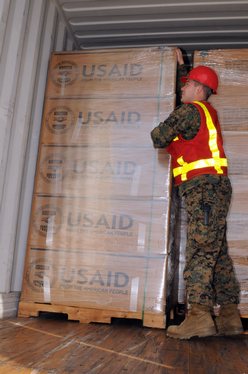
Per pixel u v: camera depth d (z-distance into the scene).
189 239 2.79
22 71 3.34
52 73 3.68
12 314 3.25
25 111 3.35
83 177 3.43
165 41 4.51
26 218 3.50
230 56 3.59
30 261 3.35
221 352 2.43
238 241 3.31
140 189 3.32
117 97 3.52
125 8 4.02
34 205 3.45
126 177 3.36
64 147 3.51
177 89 3.67
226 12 4.00
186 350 2.41
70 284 3.26
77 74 3.64
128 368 1.93
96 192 3.38
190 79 3.16
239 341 2.83
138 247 3.22
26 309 3.27
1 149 2.98
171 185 3.31
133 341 2.58
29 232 3.41
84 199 3.38
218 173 2.87
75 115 3.56
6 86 3.04
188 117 2.88
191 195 2.82
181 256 4.07
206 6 3.94
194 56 3.64
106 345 2.41
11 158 3.20
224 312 2.97
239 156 3.42
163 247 3.19
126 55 3.59
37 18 3.52
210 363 2.13
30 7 3.46
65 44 4.29
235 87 3.53
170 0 3.88
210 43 4.48
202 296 2.70
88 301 3.21
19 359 1.96
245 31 4.25
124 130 3.45
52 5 3.87
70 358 2.04
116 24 4.27
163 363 2.06
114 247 3.26
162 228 3.22
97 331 2.86
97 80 3.59
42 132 3.57
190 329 2.71
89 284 3.23
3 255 3.13
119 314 3.13
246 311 3.22
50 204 3.43
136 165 3.36
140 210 3.28
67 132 3.54
